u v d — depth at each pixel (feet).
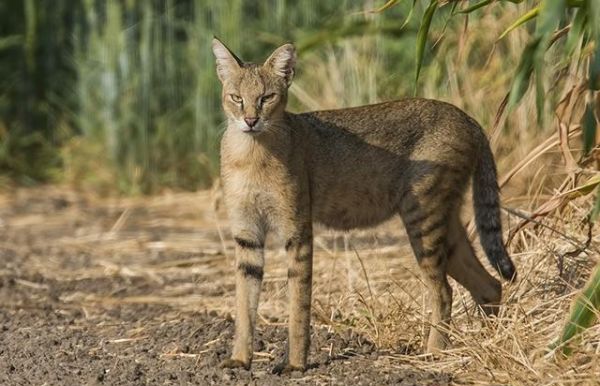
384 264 43.60
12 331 39.29
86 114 67.67
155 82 66.59
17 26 70.79
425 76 57.21
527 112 48.37
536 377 30.78
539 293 36.50
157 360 34.99
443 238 35.96
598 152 36.52
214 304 42.60
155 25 66.28
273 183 33.99
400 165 36.14
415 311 37.24
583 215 37.91
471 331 34.42
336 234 49.83
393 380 32.17
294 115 35.58
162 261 50.31
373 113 36.42
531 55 32.24
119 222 58.03
